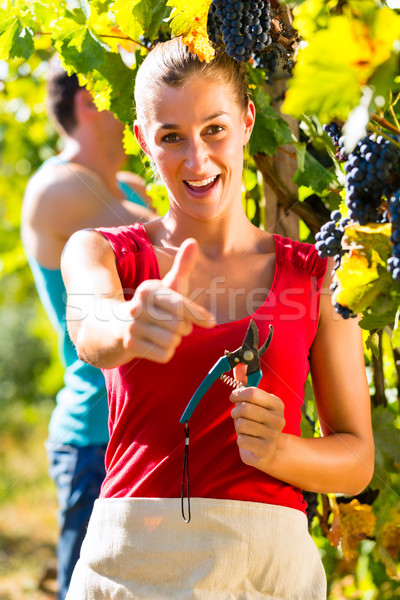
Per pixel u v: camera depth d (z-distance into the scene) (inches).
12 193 190.9
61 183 108.6
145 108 56.3
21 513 227.0
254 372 52.2
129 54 84.0
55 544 199.6
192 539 52.5
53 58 117.9
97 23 79.4
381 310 44.4
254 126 76.5
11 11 74.2
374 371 84.4
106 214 110.9
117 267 57.1
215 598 51.9
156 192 88.2
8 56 74.4
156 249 59.2
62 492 97.4
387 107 46.6
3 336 333.7
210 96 54.4
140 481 54.1
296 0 42.1
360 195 45.5
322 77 36.4
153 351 41.8
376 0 42.3
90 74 80.1
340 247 49.3
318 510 83.2
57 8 74.6
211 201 56.3
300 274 57.9
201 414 54.1
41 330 227.8
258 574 53.2
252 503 53.0
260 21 57.1
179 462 53.9
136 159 116.7
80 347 48.2
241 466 53.6
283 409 52.2
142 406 54.6
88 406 96.1
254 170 92.4
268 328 55.4
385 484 80.5
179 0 56.5
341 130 49.3
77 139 113.4
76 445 96.2
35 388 325.1
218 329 55.1
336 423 58.0
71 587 56.3
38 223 107.4
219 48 57.1
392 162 44.0
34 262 109.0
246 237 60.6
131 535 53.2
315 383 59.4
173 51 55.9
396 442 81.2
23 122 167.5
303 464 53.4
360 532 80.2
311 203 86.0
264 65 73.9
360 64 36.4
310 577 55.7
